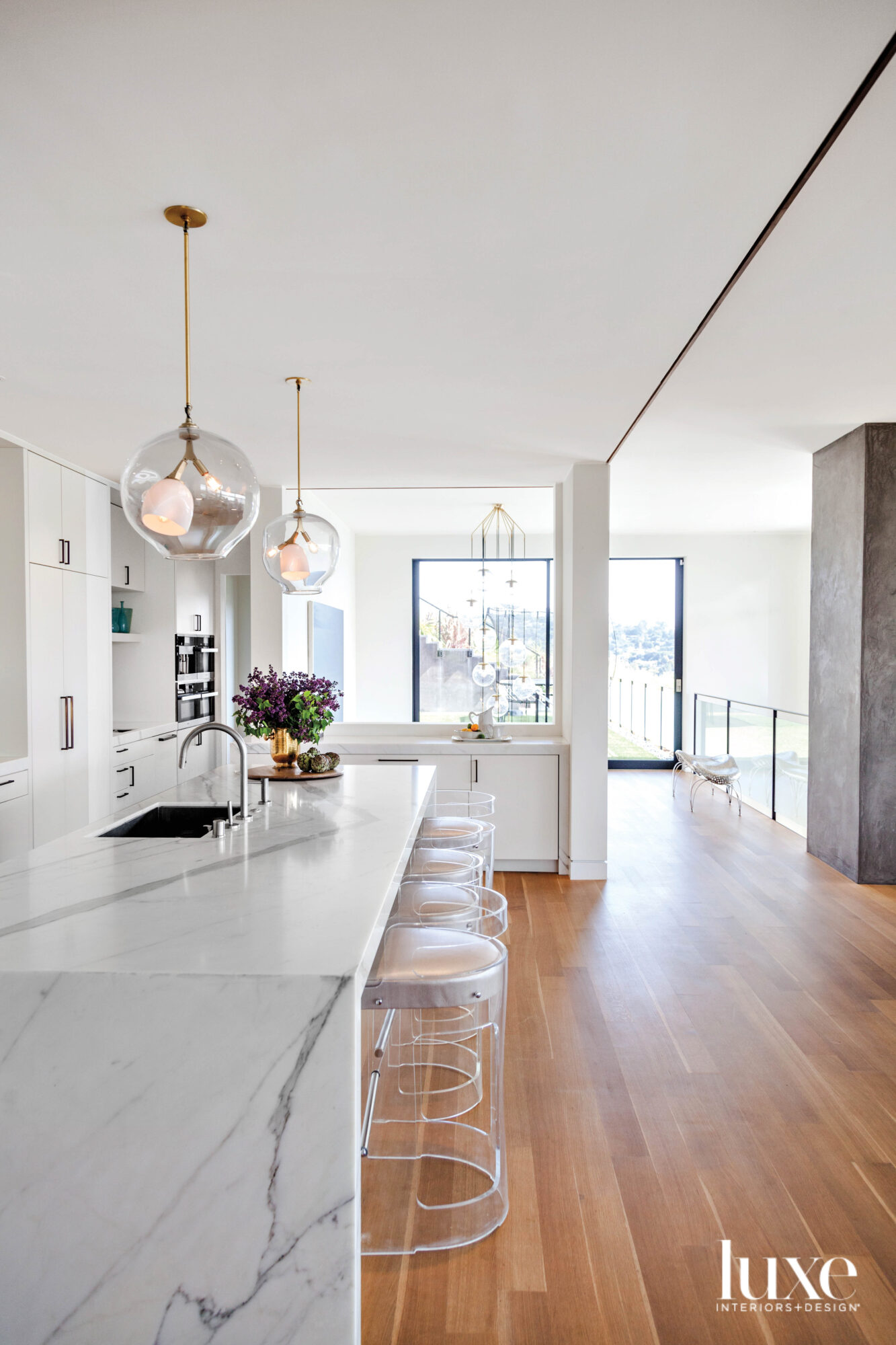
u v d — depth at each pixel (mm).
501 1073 2238
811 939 4133
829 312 2895
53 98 1726
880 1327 1784
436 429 4402
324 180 2043
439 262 2492
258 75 1661
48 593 4719
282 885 2088
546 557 9539
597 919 4461
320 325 2965
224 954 1623
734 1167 2326
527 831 5465
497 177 2039
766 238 2357
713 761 7676
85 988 1546
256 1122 1538
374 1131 2521
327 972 1531
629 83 1700
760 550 9633
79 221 2234
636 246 2400
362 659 9633
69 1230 1573
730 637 9688
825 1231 2076
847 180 2062
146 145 1894
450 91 1717
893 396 3994
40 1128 1564
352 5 1485
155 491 1954
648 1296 1868
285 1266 1548
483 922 3590
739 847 6055
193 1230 1558
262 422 4238
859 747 5012
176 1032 1540
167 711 6340
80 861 2350
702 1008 3348
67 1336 1586
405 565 9602
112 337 3070
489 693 9594
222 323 2941
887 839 5047
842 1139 2463
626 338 3123
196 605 6691
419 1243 2035
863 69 1667
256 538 5832
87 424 4230
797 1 1494
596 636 5246
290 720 3953
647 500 7172
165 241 2352
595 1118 2568
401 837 2648
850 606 5051
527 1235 2061
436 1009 3395
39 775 4605
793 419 4461
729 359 3385
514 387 3699
